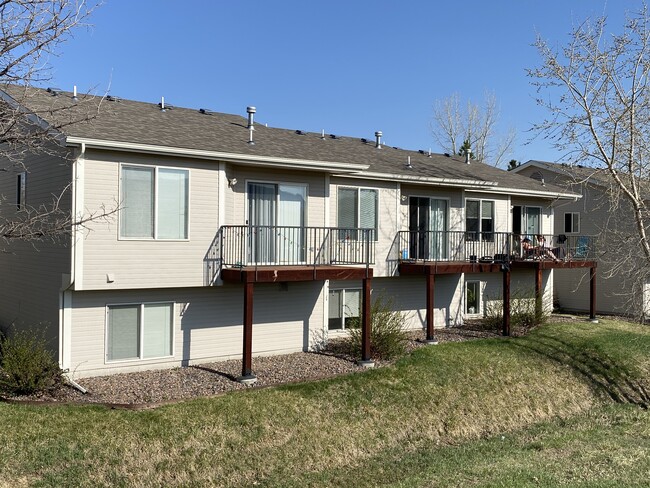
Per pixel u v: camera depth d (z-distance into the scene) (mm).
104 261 11602
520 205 22547
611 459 9344
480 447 10570
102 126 12086
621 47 14992
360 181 16812
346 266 14484
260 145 14516
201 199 12812
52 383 10883
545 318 20047
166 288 12656
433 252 18922
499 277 21516
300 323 15086
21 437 8625
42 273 12492
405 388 12391
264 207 14266
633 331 19797
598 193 24344
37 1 7902
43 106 11984
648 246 15523
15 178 13852
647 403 14070
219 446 9156
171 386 11383
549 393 13664
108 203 11578
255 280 12305
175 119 15195
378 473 9188
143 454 8633
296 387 11695
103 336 12078
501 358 15164
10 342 11594
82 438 8773
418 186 18516
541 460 9391
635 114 15242
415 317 18656
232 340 13867
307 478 8844
